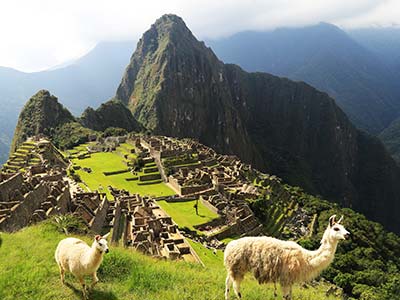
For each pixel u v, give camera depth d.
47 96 170.00
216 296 12.52
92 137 143.50
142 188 79.12
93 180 78.06
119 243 36.22
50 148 89.06
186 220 59.47
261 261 11.44
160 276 14.05
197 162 95.44
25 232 19.84
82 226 28.09
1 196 35.59
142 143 117.50
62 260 12.73
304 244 61.72
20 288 12.60
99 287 13.10
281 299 12.53
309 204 93.75
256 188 81.81
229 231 57.78
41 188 41.62
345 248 70.50
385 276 55.22
